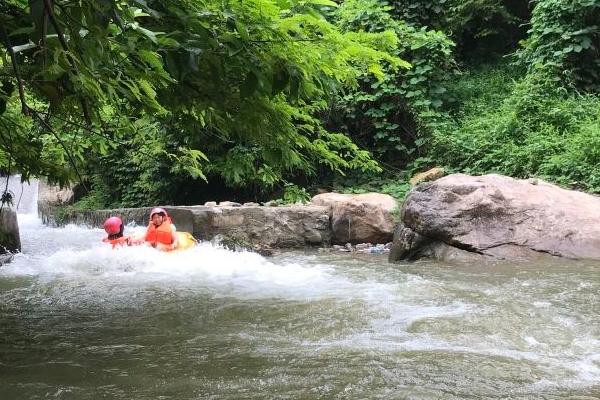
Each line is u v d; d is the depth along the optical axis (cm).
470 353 342
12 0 202
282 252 890
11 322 423
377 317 429
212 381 292
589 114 1041
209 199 1460
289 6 247
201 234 913
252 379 295
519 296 493
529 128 1062
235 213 920
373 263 736
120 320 429
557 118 1052
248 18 233
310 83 269
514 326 400
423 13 1420
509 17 1398
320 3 253
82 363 323
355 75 301
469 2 1368
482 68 1445
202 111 332
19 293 533
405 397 271
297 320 424
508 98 1195
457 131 1148
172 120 360
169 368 313
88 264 689
